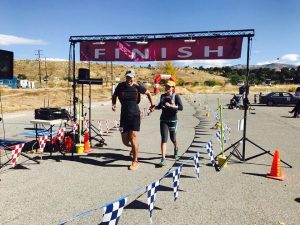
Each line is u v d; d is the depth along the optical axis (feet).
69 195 19.03
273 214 16.80
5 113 68.49
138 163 26.73
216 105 108.06
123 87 24.52
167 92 26.13
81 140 32.19
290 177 23.58
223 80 435.94
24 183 21.13
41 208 17.08
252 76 416.26
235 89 260.83
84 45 32.58
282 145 36.19
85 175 23.11
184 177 22.97
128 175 23.26
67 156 28.91
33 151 30.12
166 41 30.35
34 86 245.86
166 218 16.07
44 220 15.65
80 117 31.86
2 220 15.61
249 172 24.58
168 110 26.21
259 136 42.45
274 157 23.65
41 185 20.77
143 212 16.71
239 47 28.27
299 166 26.84
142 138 39.42
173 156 29.48
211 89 261.24
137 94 24.62
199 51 29.45
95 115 68.23
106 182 21.56
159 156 29.43
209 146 23.44
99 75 407.23
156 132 44.45
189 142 36.99
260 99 111.45
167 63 242.99
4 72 29.43
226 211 17.07
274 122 59.62
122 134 25.25
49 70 483.10
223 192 19.99
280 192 20.22
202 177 23.03
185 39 29.66
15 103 94.79
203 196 19.24
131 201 18.20
